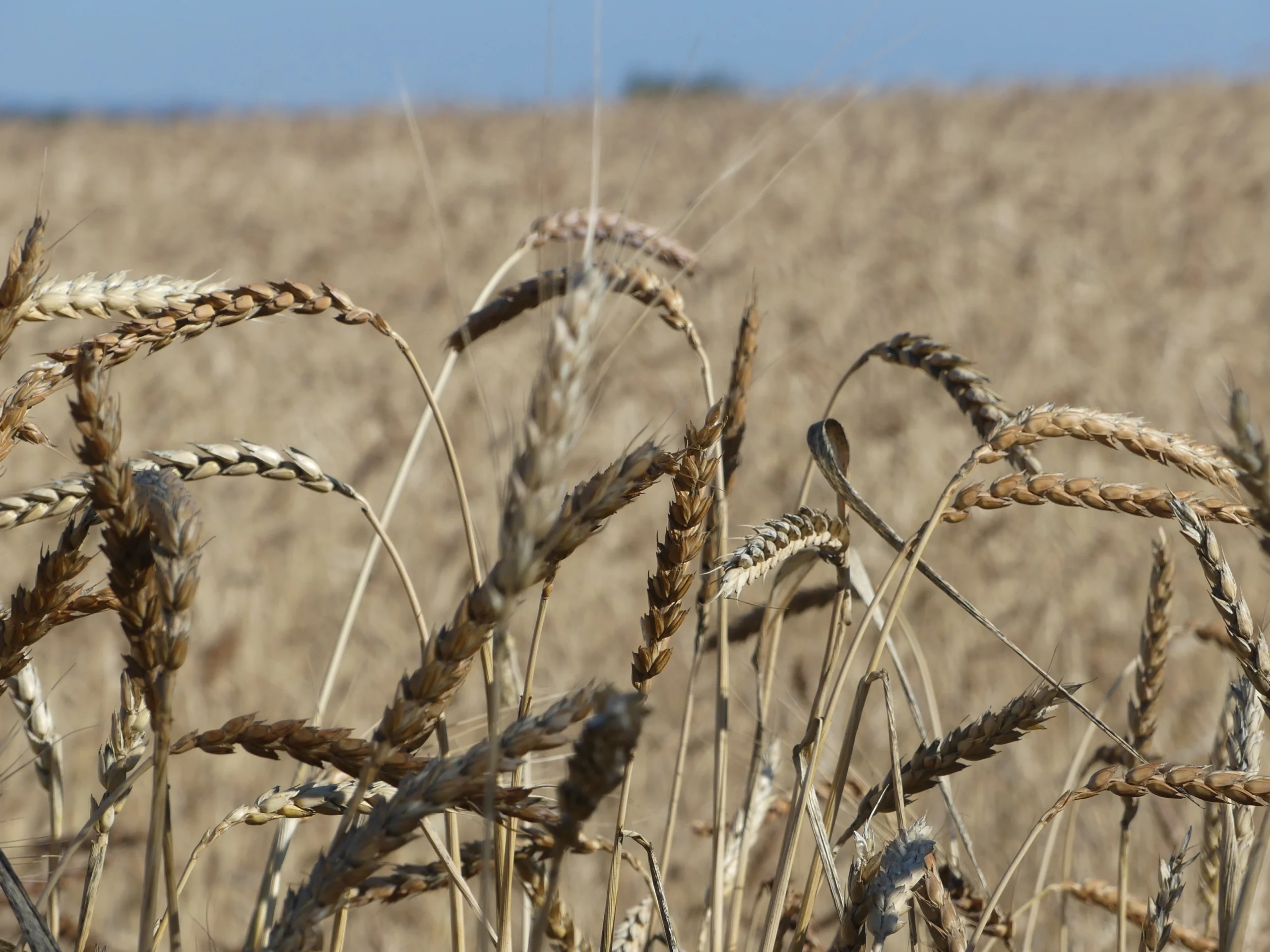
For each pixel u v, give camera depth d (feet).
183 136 138.31
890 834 7.63
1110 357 48.34
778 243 73.82
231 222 91.25
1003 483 6.38
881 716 21.01
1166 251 68.54
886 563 28.02
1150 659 8.48
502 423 38.27
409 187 102.22
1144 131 104.06
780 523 6.82
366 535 32.81
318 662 24.95
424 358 52.49
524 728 4.76
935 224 78.02
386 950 15.88
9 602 5.96
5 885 5.05
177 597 4.56
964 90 137.08
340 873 4.67
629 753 4.38
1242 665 5.98
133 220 91.71
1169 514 6.12
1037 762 18.92
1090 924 13.73
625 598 28.12
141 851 17.71
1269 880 10.33
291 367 52.31
